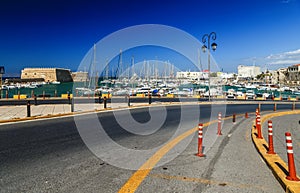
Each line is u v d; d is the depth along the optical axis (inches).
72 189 181.8
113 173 215.6
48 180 198.5
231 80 5364.2
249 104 1304.1
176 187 186.5
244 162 249.6
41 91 2564.0
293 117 725.3
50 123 506.6
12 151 285.4
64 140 347.9
